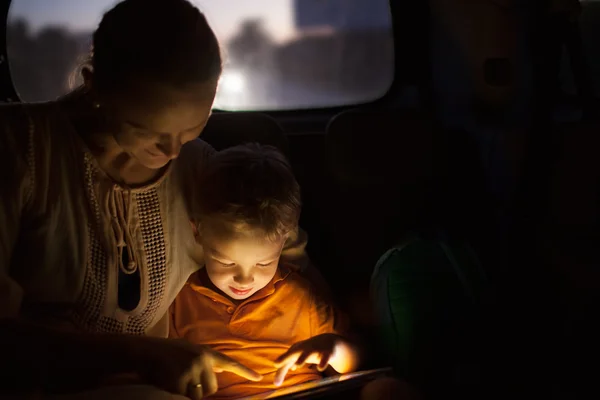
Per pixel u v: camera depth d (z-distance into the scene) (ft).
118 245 3.54
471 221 6.74
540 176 5.81
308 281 4.90
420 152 6.63
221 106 6.73
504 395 4.63
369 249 6.50
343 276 6.45
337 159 6.40
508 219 6.14
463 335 4.75
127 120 2.97
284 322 4.69
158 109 2.88
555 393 4.68
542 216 5.84
